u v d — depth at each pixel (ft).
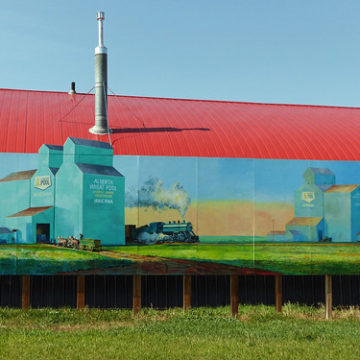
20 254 61.26
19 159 62.39
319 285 67.21
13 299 62.39
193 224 63.57
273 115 88.38
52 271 61.36
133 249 62.44
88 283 62.85
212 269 63.46
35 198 62.03
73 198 62.13
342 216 66.39
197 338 48.70
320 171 66.44
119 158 63.36
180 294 64.44
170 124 78.64
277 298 65.31
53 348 44.09
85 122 76.54
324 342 47.88
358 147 76.59
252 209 64.75
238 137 76.13
